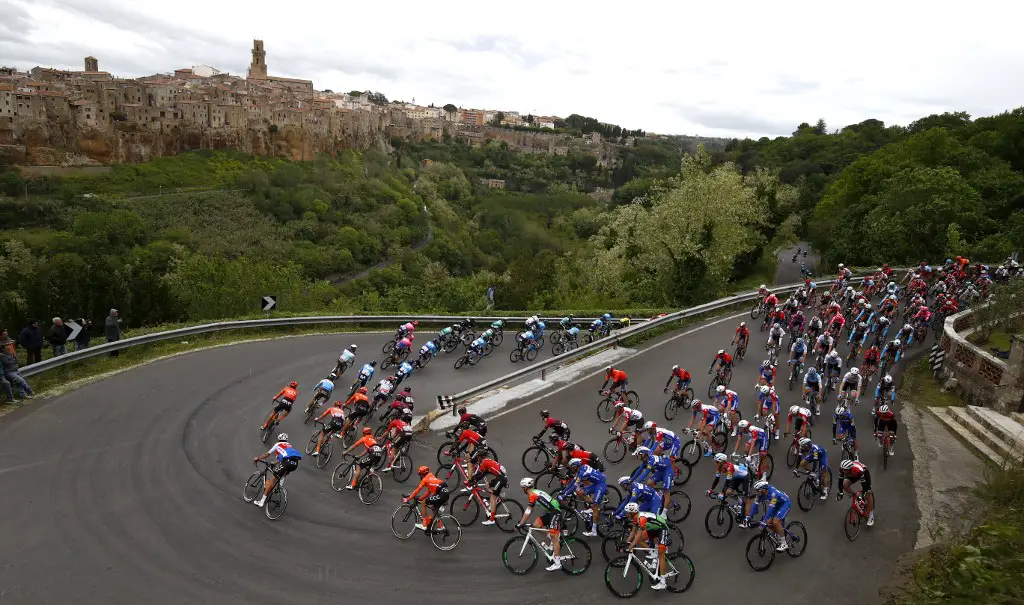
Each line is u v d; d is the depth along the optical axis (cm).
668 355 2388
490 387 1888
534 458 1540
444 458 1510
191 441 1522
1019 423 1698
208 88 14462
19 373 1661
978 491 1340
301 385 2020
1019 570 875
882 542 1247
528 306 3975
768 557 1180
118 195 10256
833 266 5300
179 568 1048
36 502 1190
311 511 1264
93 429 1529
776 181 6347
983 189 5122
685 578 1112
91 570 1020
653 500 1134
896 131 10925
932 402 1978
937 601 911
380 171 15538
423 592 1045
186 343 2372
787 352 2447
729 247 3903
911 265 4353
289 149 14800
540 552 1163
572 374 2175
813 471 1366
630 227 4094
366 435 1353
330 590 1031
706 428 1552
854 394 1791
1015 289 2323
